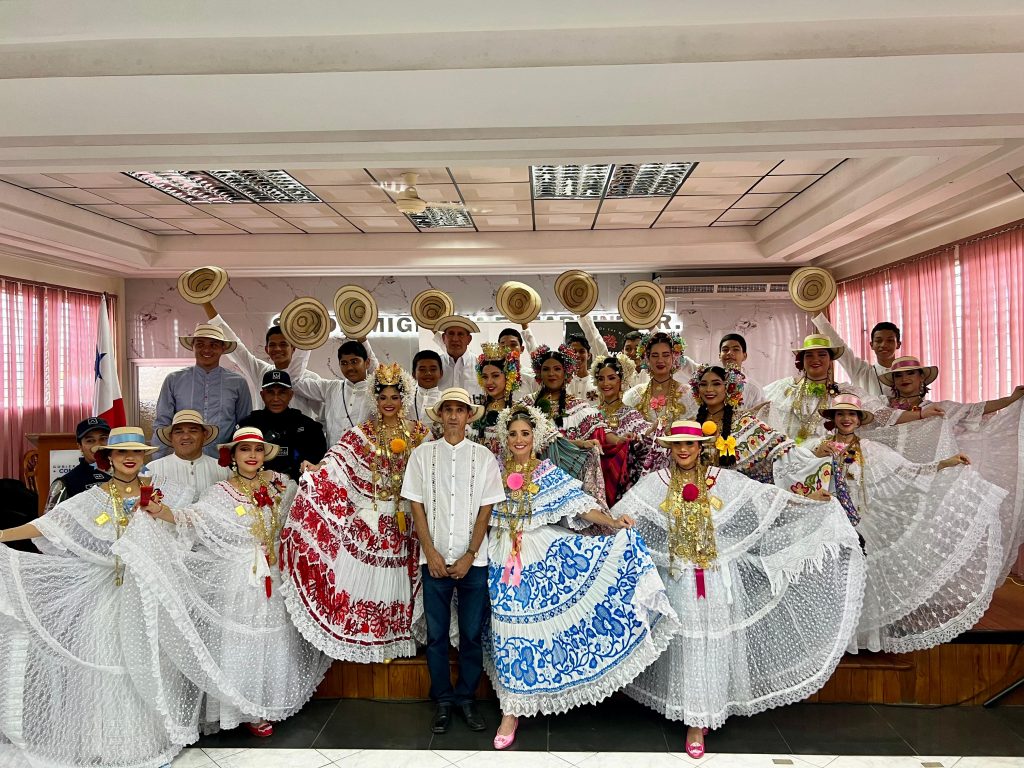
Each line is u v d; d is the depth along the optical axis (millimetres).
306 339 5152
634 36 3158
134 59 3205
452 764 3580
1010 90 3580
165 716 3459
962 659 4258
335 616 4062
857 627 4406
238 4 2871
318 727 3967
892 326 5715
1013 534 4637
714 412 4379
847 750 3686
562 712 4133
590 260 9195
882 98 3678
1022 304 5926
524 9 2922
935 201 5988
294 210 7797
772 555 3963
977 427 4789
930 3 2930
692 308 10016
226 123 3898
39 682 3330
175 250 9133
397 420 4426
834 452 4305
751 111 3867
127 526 3559
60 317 8914
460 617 4012
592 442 4293
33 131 3996
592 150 4570
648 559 3725
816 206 6969
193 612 3672
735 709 3900
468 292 10211
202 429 4379
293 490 4273
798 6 2924
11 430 8156
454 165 4754
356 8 2883
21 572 3307
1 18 2967
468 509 3957
